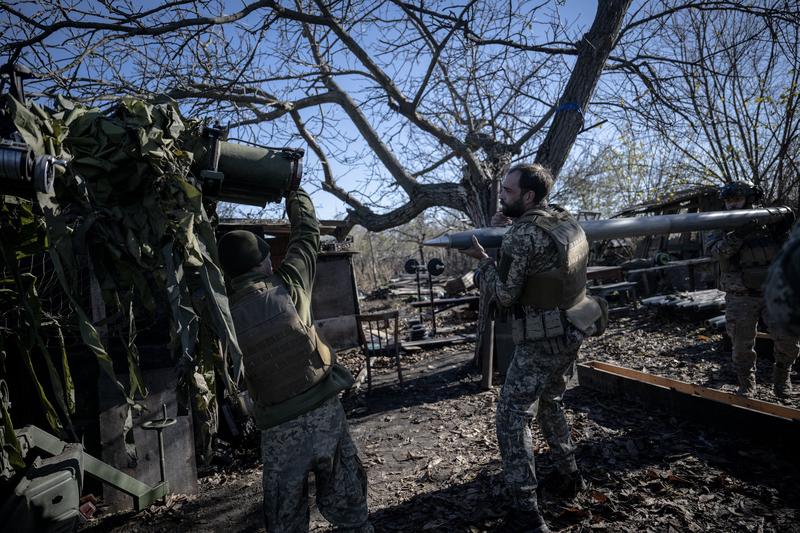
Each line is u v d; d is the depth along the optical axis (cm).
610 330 838
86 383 349
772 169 962
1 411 191
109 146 159
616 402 441
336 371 201
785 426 309
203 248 167
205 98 522
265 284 194
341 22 516
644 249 1340
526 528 245
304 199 217
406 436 449
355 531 195
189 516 328
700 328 754
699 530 245
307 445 184
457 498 305
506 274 246
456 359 755
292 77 591
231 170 186
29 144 138
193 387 187
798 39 614
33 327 181
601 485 296
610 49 581
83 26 367
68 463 219
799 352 405
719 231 412
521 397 251
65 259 148
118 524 322
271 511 183
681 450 330
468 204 702
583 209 1906
